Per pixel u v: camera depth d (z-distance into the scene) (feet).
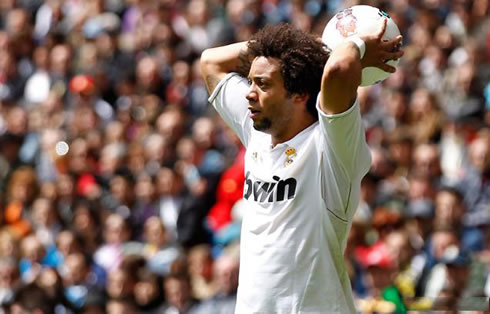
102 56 136.77
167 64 130.93
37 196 116.26
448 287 82.48
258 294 45.47
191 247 101.65
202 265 94.07
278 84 45.06
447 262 83.46
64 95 134.51
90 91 130.00
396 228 92.32
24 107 137.18
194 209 102.94
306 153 44.96
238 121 49.52
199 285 94.22
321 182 44.73
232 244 92.07
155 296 95.45
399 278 85.35
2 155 128.67
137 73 132.16
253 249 46.03
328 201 44.73
